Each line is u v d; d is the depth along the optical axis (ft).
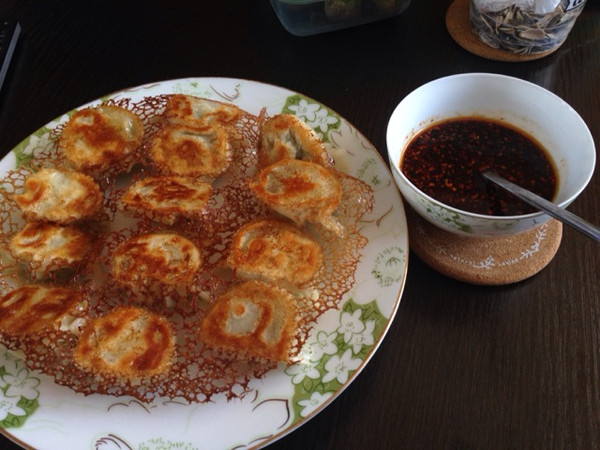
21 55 1.58
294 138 1.25
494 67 1.51
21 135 1.42
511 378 1.01
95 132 1.28
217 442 0.91
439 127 1.22
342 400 1.00
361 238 1.13
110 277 1.12
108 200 1.25
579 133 1.08
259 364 0.99
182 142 1.26
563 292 1.11
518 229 1.01
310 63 1.54
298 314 1.02
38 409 0.95
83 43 1.61
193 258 1.12
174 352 1.01
